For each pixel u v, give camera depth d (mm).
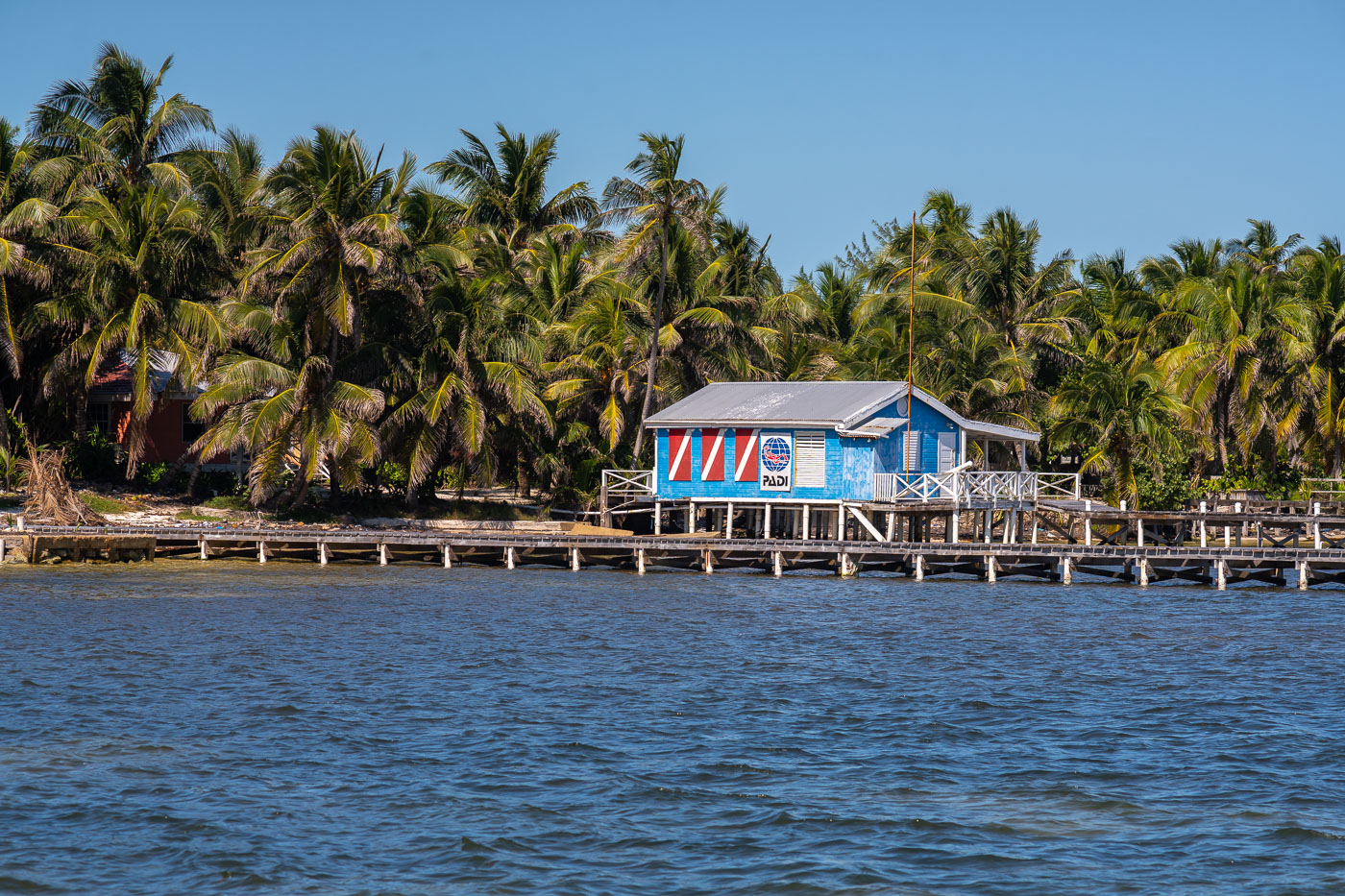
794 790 22484
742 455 60094
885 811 21453
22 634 36562
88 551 55219
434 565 58156
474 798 21828
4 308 61125
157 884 18156
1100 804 21922
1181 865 19141
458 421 64375
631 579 53656
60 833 19922
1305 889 18281
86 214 62719
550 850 19547
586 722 27125
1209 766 24188
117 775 22750
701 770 23641
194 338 63125
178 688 29828
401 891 18016
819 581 53719
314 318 63156
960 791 22531
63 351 62969
